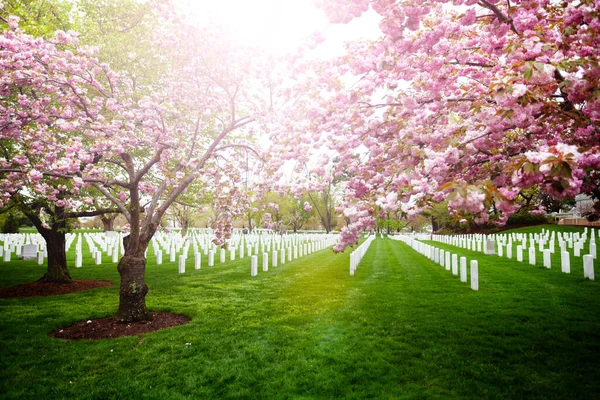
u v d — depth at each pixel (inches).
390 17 149.9
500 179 141.3
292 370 192.9
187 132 365.7
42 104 285.0
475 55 215.5
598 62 108.7
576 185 104.4
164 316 295.7
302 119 240.1
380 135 200.1
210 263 604.4
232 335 245.6
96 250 620.4
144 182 396.5
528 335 226.8
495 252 739.4
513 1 159.6
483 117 134.0
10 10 307.7
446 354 204.4
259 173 328.2
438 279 441.7
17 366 197.9
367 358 203.5
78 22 395.5
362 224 181.3
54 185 379.2
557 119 144.3
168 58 366.3
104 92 298.0
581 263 518.0
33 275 495.5
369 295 358.3
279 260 688.4
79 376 187.9
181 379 184.7
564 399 154.6
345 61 195.2
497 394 161.0
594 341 214.1
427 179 158.9
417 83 201.9
